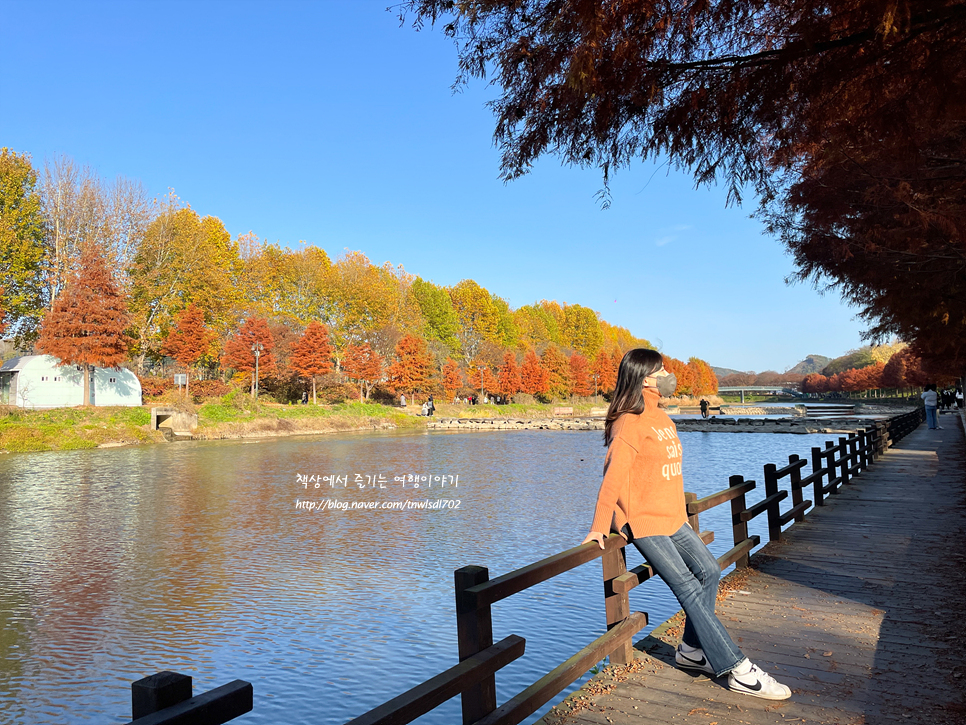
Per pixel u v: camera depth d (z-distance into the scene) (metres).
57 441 39.66
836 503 11.65
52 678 7.92
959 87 3.47
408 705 2.36
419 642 8.93
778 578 6.85
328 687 7.61
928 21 3.24
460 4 3.52
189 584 11.71
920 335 13.62
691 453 35.41
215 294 62.84
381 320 82.75
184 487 24.02
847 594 6.24
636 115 3.94
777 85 3.65
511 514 18.42
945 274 8.75
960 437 26.41
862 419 56.31
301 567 12.82
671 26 3.38
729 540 13.23
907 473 15.73
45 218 53.03
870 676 4.27
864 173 6.80
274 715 6.95
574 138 3.96
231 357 59.41
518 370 95.81
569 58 3.49
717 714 3.69
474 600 2.94
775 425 54.69
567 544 14.61
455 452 38.88
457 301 101.75
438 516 18.17
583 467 30.67
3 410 41.34
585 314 135.38
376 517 18.08
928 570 7.10
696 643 4.25
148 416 46.94
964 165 6.28
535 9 3.48
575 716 3.69
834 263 8.69
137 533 16.23
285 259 77.44
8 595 11.14
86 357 45.78
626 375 3.86
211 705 1.64
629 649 4.36
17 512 19.12
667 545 3.82
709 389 187.50
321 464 31.78
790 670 4.38
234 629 9.46
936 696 3.93
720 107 3.79
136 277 57.75
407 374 74.31
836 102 3.73
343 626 9.52
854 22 3.28
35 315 52.06
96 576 12.30
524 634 8.86
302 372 63.72
